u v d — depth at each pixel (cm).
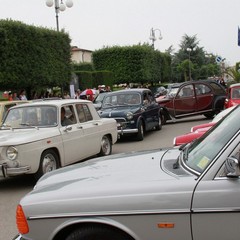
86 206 319
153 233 306
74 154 900
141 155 420
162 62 5125
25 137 780
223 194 295
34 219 328
